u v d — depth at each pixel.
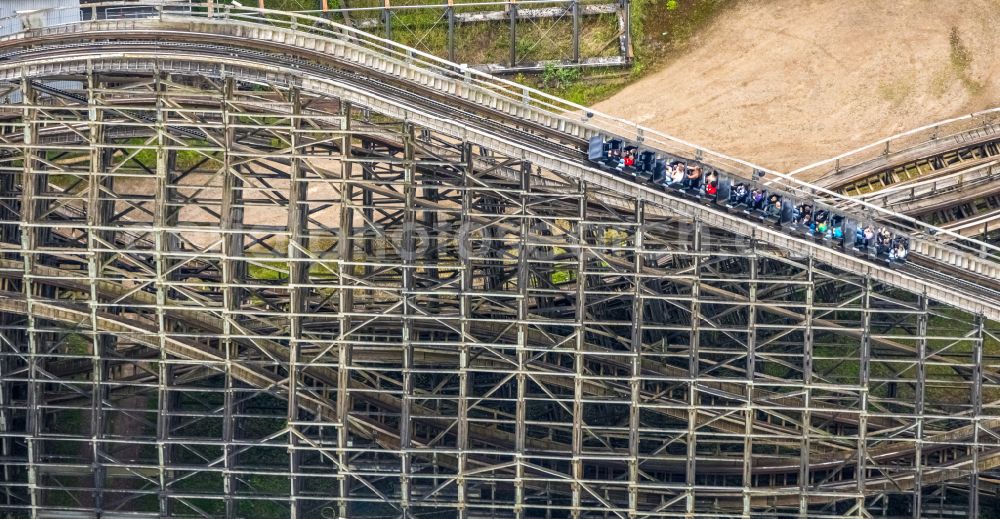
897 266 138.00
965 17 165.62
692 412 139.00
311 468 150.00
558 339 147.25
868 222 137.00
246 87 159.12
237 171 138.88
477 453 141.50
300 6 164.38
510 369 147.25
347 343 136.38
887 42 165.75
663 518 147.00
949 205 155.62
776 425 151.75
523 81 165.25
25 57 134.75
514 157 134.00
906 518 148.88
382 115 149.50
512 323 137.25
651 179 134.75
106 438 139.62
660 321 152.38
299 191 141.75
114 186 160.38
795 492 139.88
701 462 151.00
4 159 140.75
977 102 164.25
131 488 153.00
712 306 153.75
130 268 151.88
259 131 148.50
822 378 145.38
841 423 154.38
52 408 141.50
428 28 165.12
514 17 164.00
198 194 162.38
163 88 142.00
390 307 136.25
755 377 141.50
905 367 158.00
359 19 164.62
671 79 165.62
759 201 135.50
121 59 132.62
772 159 163.62
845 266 136.75
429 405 154.38
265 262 147.12
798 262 145.00
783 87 165.00
